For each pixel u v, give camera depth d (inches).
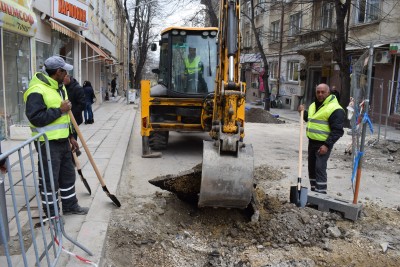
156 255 159.5
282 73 1102.4
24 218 173.3
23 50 416.2
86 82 535.2
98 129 488.4
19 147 110.8
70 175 178.9
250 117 689.6
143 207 200.1
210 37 360.5
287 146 424.8
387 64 614.5
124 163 311.1
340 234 179.8
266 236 176.6
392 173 311.9
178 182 201.9
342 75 589.3
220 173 171.6
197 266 154.9
